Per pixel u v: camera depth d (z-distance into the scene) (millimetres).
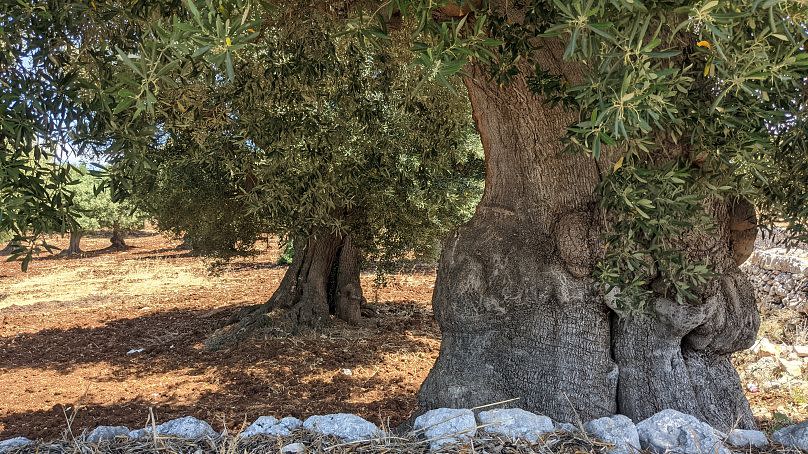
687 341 4121
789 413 5957
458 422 3346
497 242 4176
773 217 4016
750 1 1890
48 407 7188
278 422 3461
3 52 2504
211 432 3420
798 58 1981
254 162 5832
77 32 2939
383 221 9492
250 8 2238
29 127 2402
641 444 3334
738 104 2539
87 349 10625
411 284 17125
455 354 4285
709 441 3266
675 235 3072
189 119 4961
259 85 4918
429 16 2160
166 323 12719
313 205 6082
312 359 9180
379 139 6492
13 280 21156
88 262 25984
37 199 2615
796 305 9328
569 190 4082
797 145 3125
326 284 11305
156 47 2107
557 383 4023
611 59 2041
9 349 10852
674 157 3367
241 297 16062
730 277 4078
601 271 3375
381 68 5562
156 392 7777
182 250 30328
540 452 3156
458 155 7672
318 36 4617
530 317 4125
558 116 3959
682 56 3154
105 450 3217
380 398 7289
